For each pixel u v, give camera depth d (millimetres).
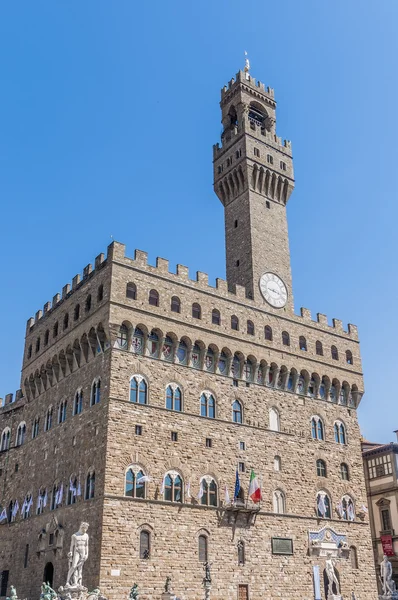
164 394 71188
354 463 87188
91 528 63062
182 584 64500
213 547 68438
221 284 81312
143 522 64062
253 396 79562
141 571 62125
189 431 71625
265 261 89125
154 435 68562
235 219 93875
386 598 79062
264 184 94812
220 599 66750
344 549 80250
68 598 49031
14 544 79750
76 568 51469
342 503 83312
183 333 74562
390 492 99375
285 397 83125
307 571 75438
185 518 67312
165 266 76000
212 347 77312
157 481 66938
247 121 97125
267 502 75312
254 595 69625
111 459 64500
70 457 71562
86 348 73875
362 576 80938
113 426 65875
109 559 60562
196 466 70688
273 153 97875
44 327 86062
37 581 71625
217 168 99938
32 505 78125
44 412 81938
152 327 72062
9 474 86625
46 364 82250
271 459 77938
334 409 88375
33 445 82438
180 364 74000
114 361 68625
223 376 77500
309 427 84000
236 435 75688
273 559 72875
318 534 78438
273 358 82812
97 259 75188
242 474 74500
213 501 70750
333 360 90375
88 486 66375
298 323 88438
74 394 74812
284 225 94750
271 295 87250
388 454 101625
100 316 70625
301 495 79125
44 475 76938
